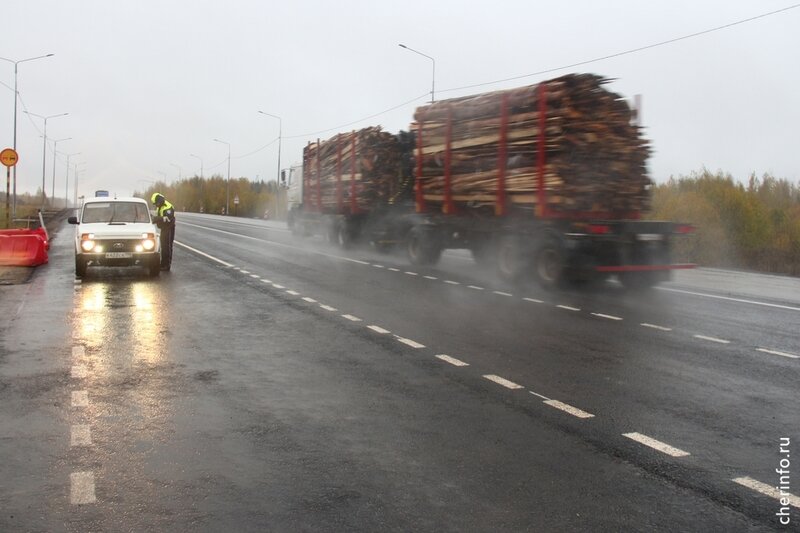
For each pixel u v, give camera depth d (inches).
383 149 892.0
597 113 561.9
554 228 572.7
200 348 342.6
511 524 159.6
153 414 237.3
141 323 408.8
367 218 932.0
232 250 961.5
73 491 175.2
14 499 170.4
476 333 385.4
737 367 313.9
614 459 200.4
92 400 252.5
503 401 256.2
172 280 618.2
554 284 566.9
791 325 423.8
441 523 159.8
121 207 671.1
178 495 173.5
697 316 454.3
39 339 360.5
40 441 210.1
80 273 617.9
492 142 628.4
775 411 248.7
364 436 217.5
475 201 655.8
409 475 187.2
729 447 211.5
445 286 592.4
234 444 209.3
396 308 470.3
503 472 189.8
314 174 1103.6
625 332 394.3
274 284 594.2
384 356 327.6
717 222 1203.9
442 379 286.4
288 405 249.3
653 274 580.4
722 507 169.9
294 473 187.9
